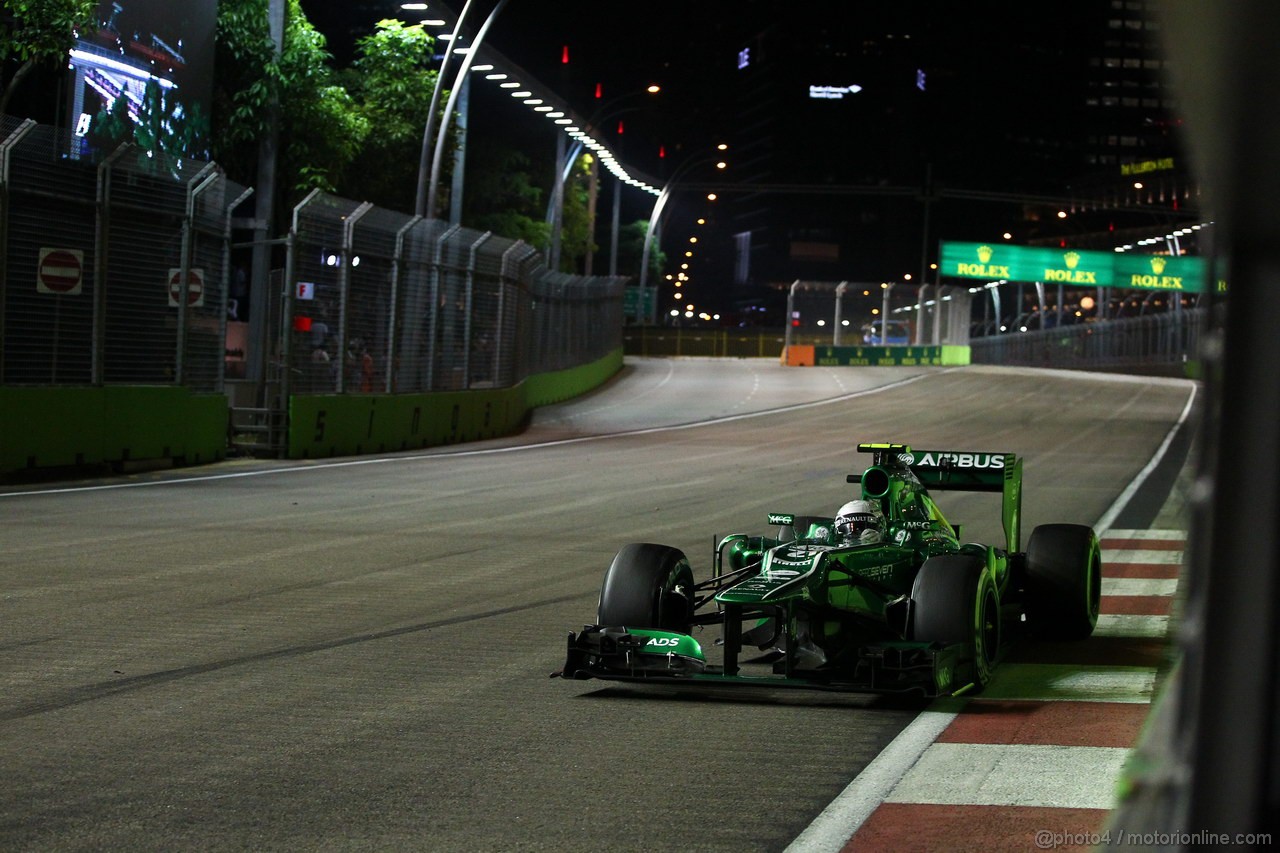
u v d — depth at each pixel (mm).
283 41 30156
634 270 90312
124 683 6836
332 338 25141
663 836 4430
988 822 4629
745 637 7465
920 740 5902
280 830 4445
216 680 6957
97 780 5051
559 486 19703
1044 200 73688
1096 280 76438
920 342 72000
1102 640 8820
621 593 6988
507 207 55531
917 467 9242
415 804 4785
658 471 22688
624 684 7094
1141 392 53250
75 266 19281
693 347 90688
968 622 6684
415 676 7168
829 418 39719
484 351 32406
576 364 49094
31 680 6867
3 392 17969
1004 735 6031
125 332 20438
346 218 25125
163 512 15219
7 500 15992
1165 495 19828
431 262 28812
